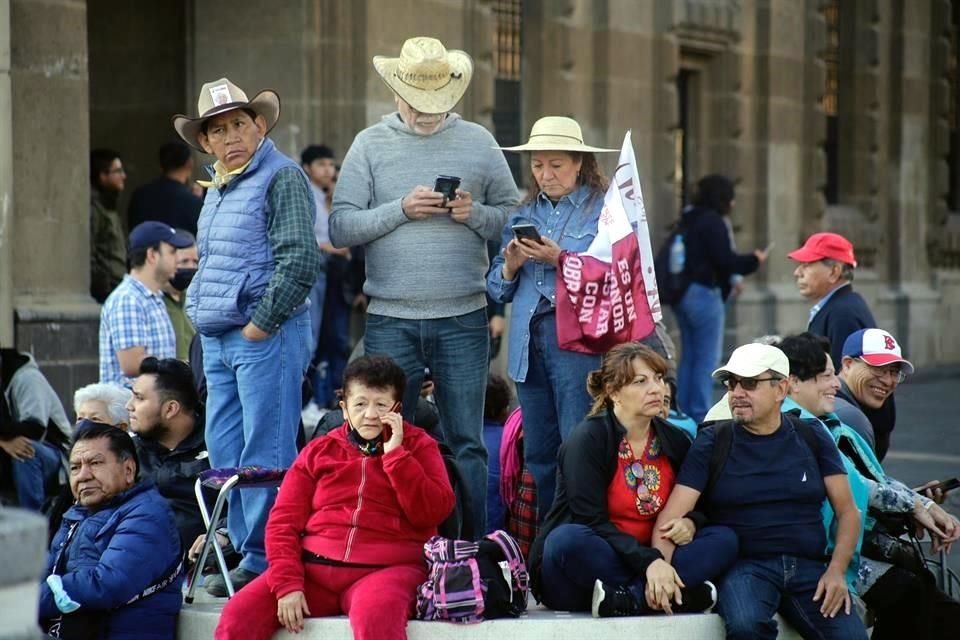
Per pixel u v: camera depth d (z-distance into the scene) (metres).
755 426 23.11
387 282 25.39
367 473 21.91
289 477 22.11
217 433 25.16
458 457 25.69
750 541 22.94
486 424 29.02
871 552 24.97
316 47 47.12
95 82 48.97
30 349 38.41
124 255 42.59
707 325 47.78
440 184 24.75
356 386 21.77
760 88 70.31
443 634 21.50
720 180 47.88
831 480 23.12
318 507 21.97
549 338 25.42
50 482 30.20
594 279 24.92
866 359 28.59
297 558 21.77
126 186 48.72
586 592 22.53
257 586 21.78
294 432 24.97
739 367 22.83
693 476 22.92
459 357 25.59
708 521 23.19
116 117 48.91
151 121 48.56
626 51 61.25
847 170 79.62
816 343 25.38
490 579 21.81
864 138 79.69
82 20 40.03
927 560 26.03
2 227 37.03
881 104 80.94
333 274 44.81
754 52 70.06
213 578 24.41
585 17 59.62
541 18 57.34
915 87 83.38
